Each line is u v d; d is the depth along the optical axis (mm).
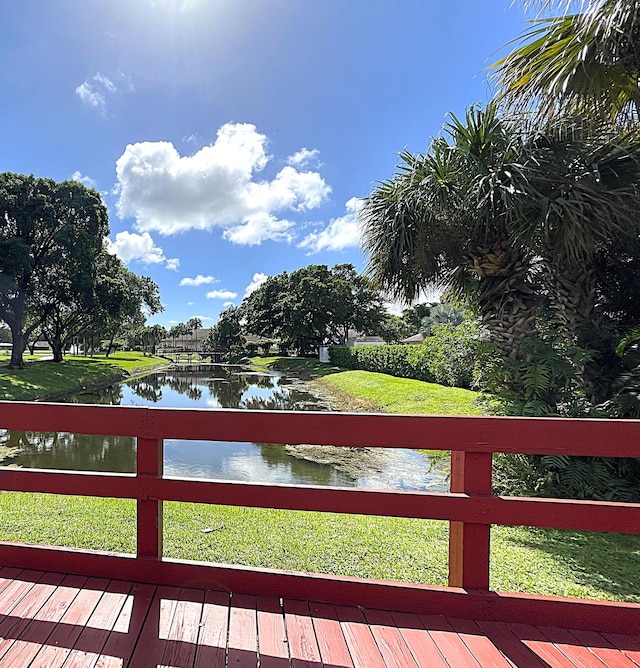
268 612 1408
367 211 4227
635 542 2773
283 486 1463
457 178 3578
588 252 3498
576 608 1351
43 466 5637
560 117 3150
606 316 4125
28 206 15117
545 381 3521
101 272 20875
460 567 1417
